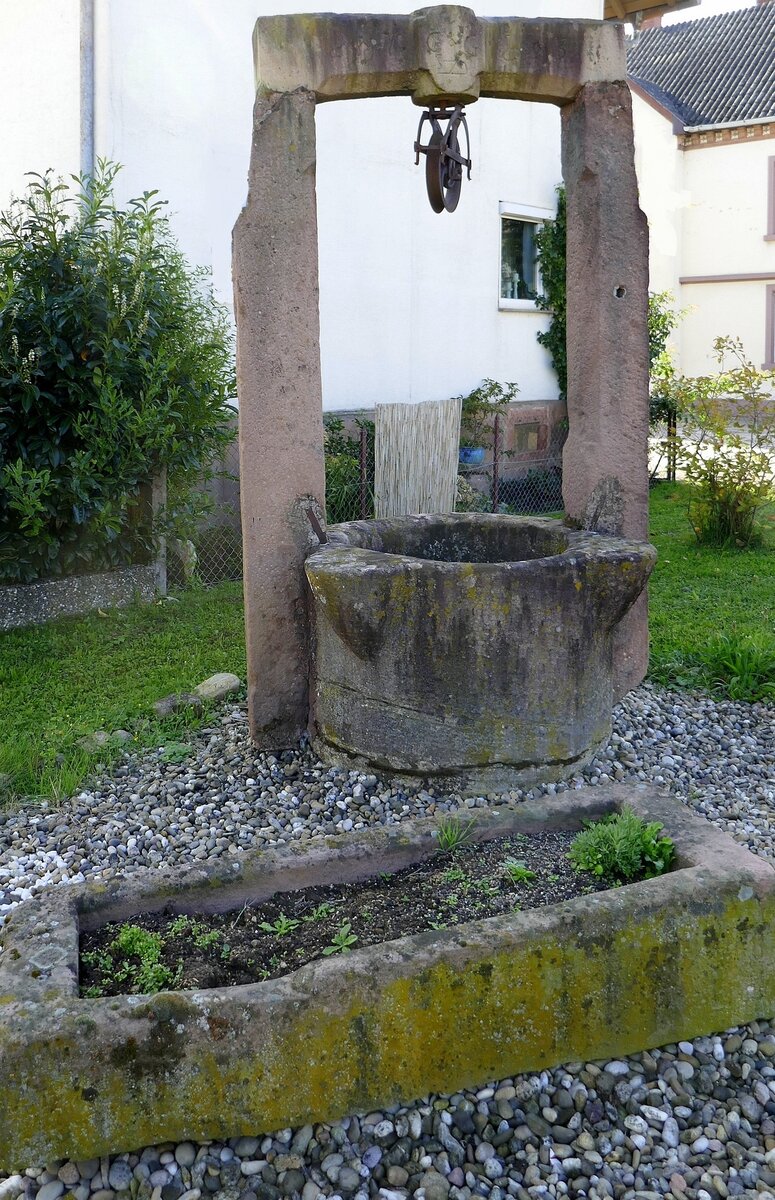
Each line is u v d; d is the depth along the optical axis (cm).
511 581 394
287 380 434
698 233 2372
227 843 390
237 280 423
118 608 731
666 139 2331
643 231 460
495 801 405
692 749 482
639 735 486
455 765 409
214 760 463
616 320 462
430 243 1070
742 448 984
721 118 2298
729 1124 255
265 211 421
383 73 421
